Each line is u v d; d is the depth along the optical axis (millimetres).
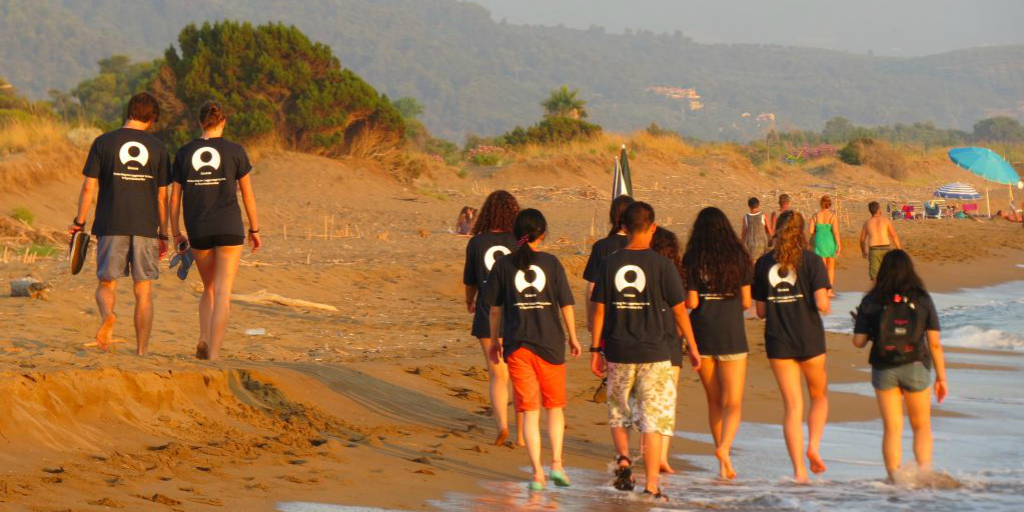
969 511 16047
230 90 89688
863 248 48906
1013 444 21938
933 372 32188
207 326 22688
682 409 25234
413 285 48000
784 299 19016
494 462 19172
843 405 26469
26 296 32094
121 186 21281
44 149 66438
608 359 17422
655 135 140625
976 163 85688
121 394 18047
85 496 13867
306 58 93875
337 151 94438
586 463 19828
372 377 24594
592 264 19562
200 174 21672
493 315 17922
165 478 15320
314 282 44938
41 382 16938
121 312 32344
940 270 67500
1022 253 79000
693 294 18844
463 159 122438
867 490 17594
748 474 19188
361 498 15414
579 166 113000
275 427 19406
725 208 100875
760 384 28719
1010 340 38906
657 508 16016
